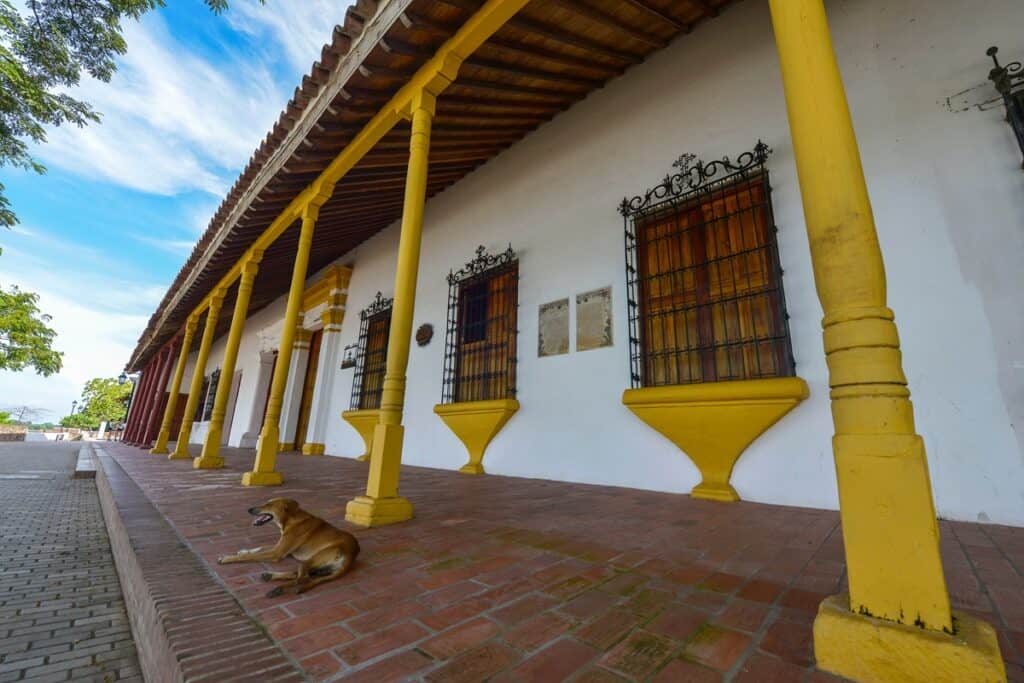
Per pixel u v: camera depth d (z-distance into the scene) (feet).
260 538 7.74
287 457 26.94
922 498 3.61
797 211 12.00
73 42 23.39
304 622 4.49
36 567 9.54
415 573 5.99
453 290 22.68
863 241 4.15
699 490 12.02
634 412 13.67
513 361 18.57
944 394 9.36
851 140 4.49
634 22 14.53
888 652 3.39
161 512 9.81
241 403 44.52
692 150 14.61
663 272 14.55
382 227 28.91
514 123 19.16
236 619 4.53
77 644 6.08
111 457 27.76
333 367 30.89
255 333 46.01
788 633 4.22
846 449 3.98
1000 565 6.09
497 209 21.43
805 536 7.78
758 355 12.10
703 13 14.78
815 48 4.82
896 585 3.57
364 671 3.56
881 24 11.62
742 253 12.64
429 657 3.80
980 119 9.91
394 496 9.46
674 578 5.74
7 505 16.83
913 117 10.72
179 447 26.11
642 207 15.34
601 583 5.59
